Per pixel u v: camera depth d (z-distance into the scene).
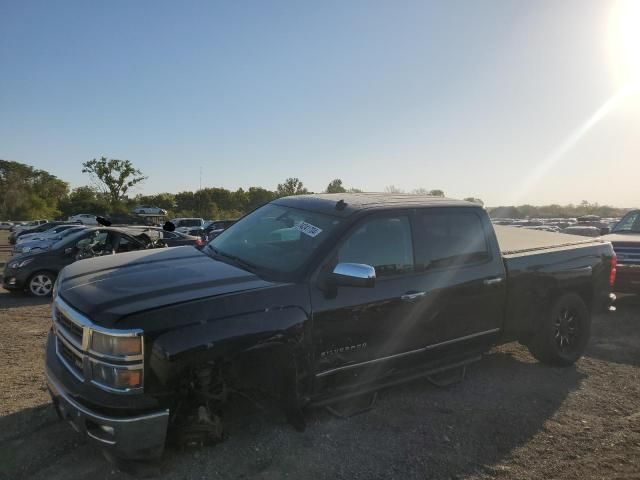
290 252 3.93
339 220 4.03
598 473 3.48
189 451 3.46
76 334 3.18
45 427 3.87
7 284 10.46
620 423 4.24
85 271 3.80
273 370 3.46
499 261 4.89
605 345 6.45
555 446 3.83
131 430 2.91
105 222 9.58
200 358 3.08
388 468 3.44
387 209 4.22
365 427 4.00
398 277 4.13
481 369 5.46
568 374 5.38
